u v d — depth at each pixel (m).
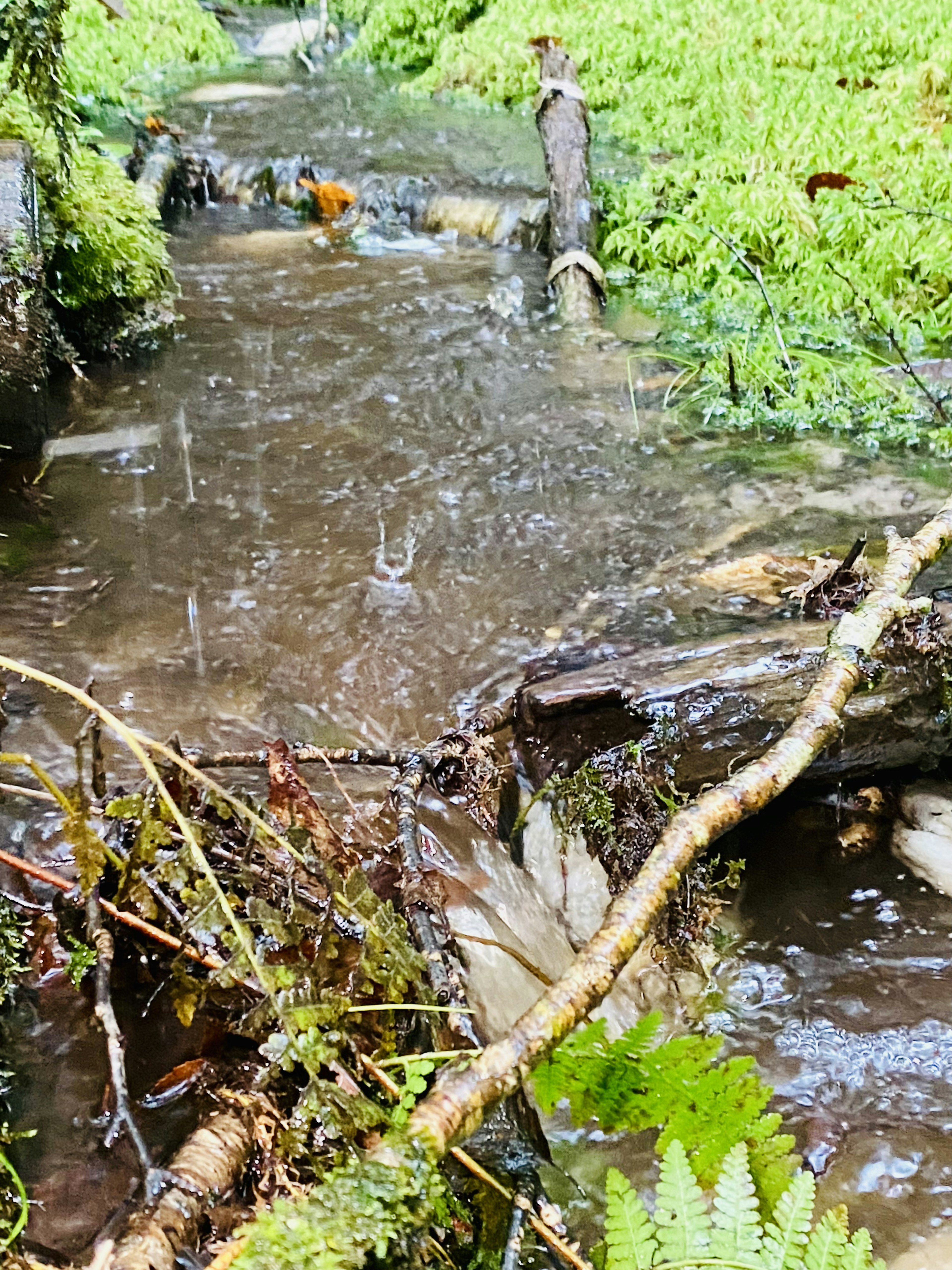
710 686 2.37
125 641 2.88
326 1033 1.41
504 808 2.35
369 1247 0.99
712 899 2.20
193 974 1.67
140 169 6.32
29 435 3.75
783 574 3.20
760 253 5.61
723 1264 1.18
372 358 4.66
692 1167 1.33
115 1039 1.44
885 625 1.91
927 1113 1.86
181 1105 1.51
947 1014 2.04
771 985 2.11
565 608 3.11
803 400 4.30
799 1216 1.21
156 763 1.82
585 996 1.19
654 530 3.50
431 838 2.09
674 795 2.34
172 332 4.78
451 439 4.04
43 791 2.15
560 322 5.10
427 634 3.00
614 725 2.38
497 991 1.80
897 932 2.22
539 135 7.58
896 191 5.75
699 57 7.98
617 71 8.09
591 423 4.18
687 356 4.77
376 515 3.55
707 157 6.30
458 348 4.78
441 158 6.98
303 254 5.86
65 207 4.42
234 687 2.74
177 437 3.97
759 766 1.51
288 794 1.74
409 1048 1.54
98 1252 1.21
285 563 3.28
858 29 7.87
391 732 2.64
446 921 1.83
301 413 4.18
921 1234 1.66
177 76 8.81
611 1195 1.23
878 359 4.76
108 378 4.38
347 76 9.09
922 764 2.53
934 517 3.50
